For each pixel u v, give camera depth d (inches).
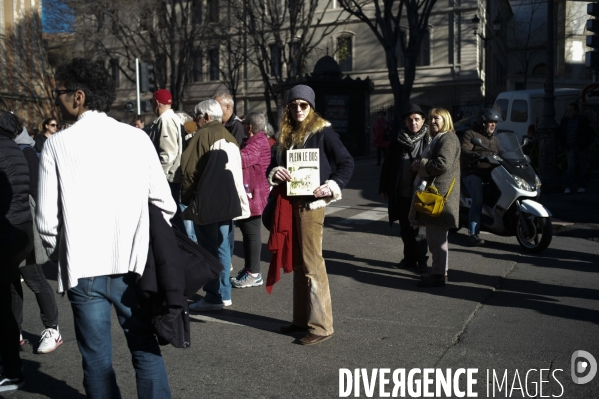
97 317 121.0
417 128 284.2
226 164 224.2
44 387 165.6
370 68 1621.6
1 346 162.1
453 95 1537.9
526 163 332.2
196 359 181.0
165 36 1317.7
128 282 121.6
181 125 295.7
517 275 279.7
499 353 183.5
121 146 120.8
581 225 382.3
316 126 189.8
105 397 122.4
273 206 197.6
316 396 155.2
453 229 378.6
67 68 122.3
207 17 1285.7
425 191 255.6
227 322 217.8
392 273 286.2
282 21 1187.3
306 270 194.1
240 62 1354.6
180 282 121.3
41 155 119.5
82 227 117.1
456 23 1523.1
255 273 268.1
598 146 706.8
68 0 1248.2
